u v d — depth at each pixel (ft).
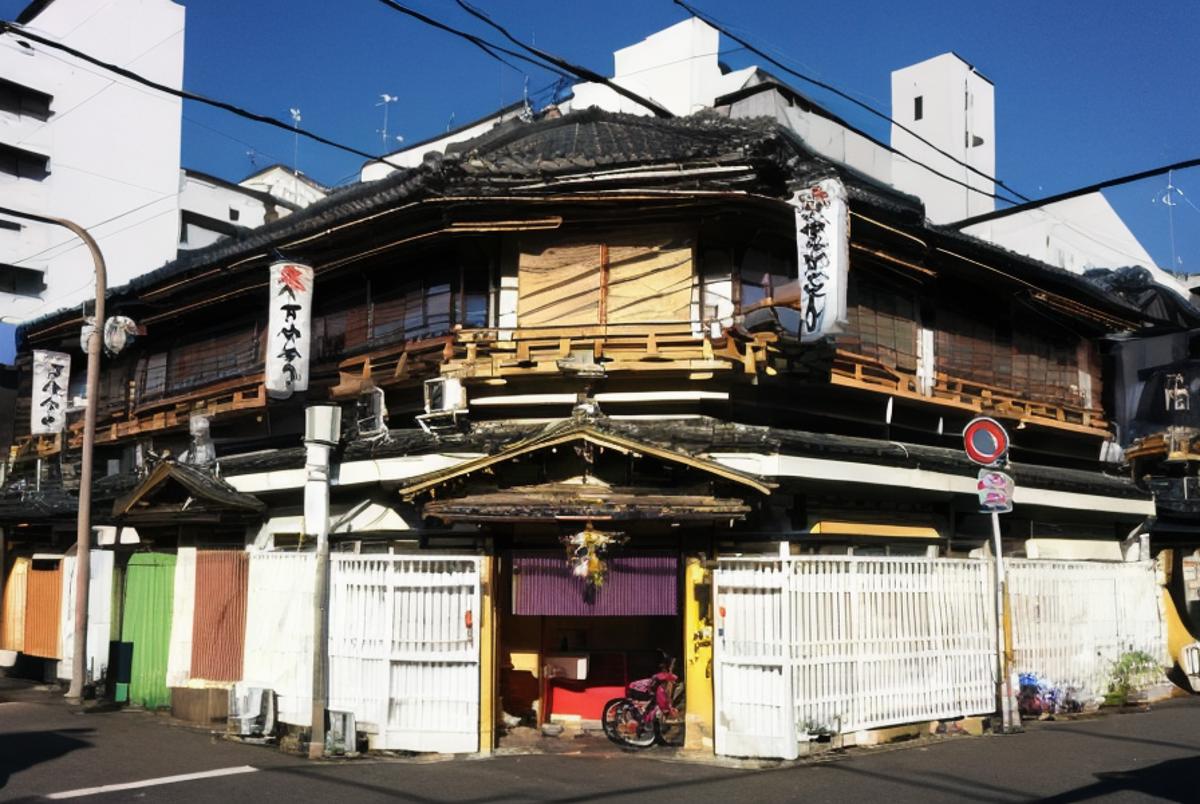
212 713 53.42
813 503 54.39
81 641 61.77
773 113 77.25
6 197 126.72
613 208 52.34
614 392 52.75
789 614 44.27
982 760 42.96
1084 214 107.24
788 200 51.31
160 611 59.36
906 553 59.62
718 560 46.09
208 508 57.62
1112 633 61.87
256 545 62.39
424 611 47.55
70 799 36.01
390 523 55.93
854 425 61.26
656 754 45.85
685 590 48.03
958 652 51.16
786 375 53.67
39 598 74.43
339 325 63.67
